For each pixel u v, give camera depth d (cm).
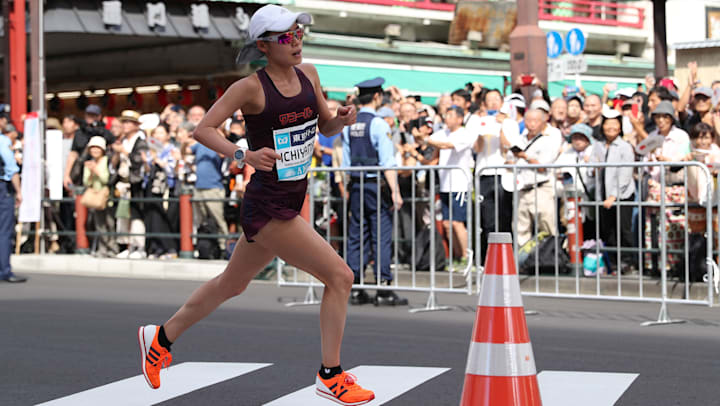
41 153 1712
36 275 1595
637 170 1167
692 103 1317
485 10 2769
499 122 1312
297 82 608
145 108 2330
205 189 1532
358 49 2550
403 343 896
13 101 1895
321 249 618
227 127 1581
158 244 1595
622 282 1120
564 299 1217
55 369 789
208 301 648
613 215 1091
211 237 1527
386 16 2716
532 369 493
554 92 2841
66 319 1060
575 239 1110
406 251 1195
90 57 2427
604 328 979
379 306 1159
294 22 590
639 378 736
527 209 1135
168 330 654
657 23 1928
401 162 1366
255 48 601
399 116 1561
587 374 749
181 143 1559
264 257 632
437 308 1130
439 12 2825
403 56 2633
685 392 689
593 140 1296
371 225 1152
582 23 3195
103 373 773
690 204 1073
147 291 1333
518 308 495
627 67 3219
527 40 1506
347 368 782
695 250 1076
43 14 1881
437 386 715
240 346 888
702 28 3103
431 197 1134
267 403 667
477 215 1108
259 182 609
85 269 1641
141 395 695
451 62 2720
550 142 1255
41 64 1842
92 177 1625
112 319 1061
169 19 1984
